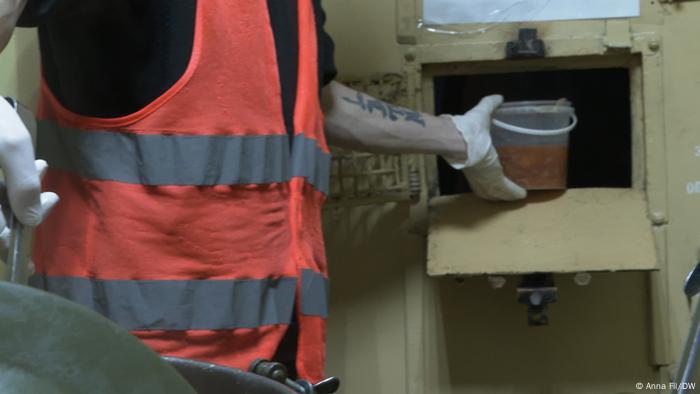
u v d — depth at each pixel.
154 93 1.61
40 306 0.66
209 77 1.62
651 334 2.22
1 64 2.12
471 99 2.73
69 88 1.64
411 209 2.25
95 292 1.60
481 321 2.25
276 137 1.68
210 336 1.62
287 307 1.69
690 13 2.21
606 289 2.24
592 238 2.12
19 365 0.64
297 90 1.73
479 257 2.11
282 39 1.70
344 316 2.27
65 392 0.64
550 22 2.22
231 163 1.64
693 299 2.12
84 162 1.61
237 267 1.64
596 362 2.23
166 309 1.60
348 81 2.27
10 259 1.13
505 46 2.22
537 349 2.24
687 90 2.21
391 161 2.25
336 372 2.27
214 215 1.63
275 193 1.68
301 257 1.71
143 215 1.60
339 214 2.28
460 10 2.23
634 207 2.17
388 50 2.25
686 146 2.21
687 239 2.21
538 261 2.09
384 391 2.26
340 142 2.03
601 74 2.73
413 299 2.25
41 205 1.20
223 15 1.63
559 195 2.20
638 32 2.21
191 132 1.62
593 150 2.78
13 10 1.40
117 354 0.66
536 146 2.15
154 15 1.60
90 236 1.61
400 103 2.25
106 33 1.60
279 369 1.09
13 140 1.19
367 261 2.27
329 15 2.27
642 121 2.24
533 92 2.75
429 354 2.25
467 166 2.06
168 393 0.67
